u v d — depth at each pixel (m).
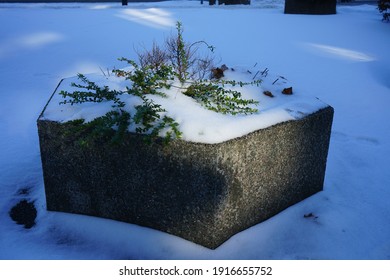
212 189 2.65
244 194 2.84
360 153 4.28
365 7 14.63
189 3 16.94
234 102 3.10
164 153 2.71
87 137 2.83
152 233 2.94
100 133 2.81
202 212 2.73
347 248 2.87
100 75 3.74
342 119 5.12
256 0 17.91
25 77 6.15
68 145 2.99
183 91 3.20
